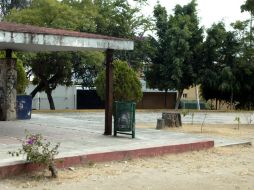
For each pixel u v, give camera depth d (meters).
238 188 8.89
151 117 26.73
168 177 9.68
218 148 13.90
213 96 41.56
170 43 37.00
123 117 14.45
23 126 17.28
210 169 10.72
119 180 9.21
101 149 11.55
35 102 43.84
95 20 34.72
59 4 31.31
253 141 15.87
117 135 14.92
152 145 12.51
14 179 8.94
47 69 32.19
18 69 23.11
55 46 14.10
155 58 38.34
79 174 9.58
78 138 13.91
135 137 14.51
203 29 38.12
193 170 10.53
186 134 16.22
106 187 8.59
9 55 19.44
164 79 38.09
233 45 37.88
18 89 23.16
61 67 32.31
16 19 30.75
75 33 14.25
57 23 30.28
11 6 40.38
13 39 12.23
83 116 25.89
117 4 36.25
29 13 30.88
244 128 20.30
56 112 29.34
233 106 41.38
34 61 31.58
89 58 31.42
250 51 37.47
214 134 17.23
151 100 48.09
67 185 8.63
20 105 20.48
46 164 9.33
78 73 35.56
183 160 11.77
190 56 37.62
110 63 14.80
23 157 9.98
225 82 37.78
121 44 14.59
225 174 10.17
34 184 8.62
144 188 8.64
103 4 35.72
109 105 14.89
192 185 9.02
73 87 43.97
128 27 36.44
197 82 38.25
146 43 37.75
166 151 12.44
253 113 34.19
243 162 11.79
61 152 10.91
